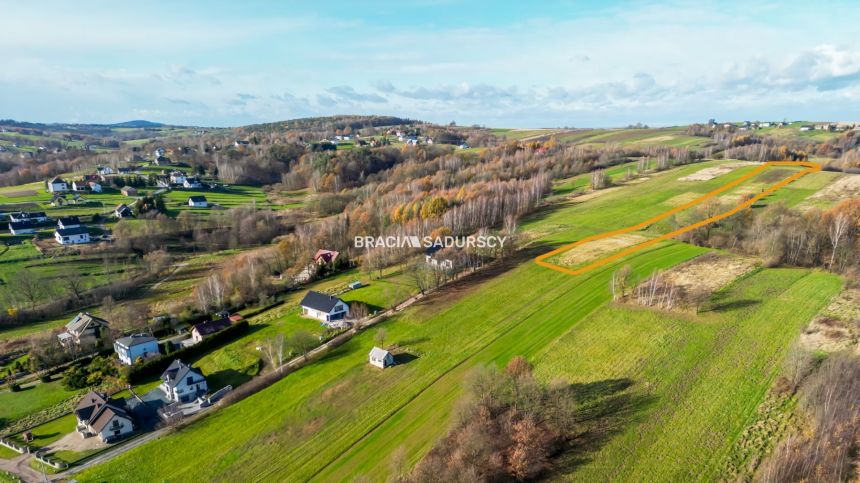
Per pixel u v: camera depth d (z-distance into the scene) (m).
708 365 66.56
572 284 97.56
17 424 75.12
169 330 105.06
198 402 76.56
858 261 92.75
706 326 76.06
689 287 88.94
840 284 84.69
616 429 56.84
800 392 58.19
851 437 49.19
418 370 75.62
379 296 108.00
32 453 67.56
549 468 52.53
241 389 76.62
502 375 64.44
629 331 77.12
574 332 78.94
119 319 108.38
